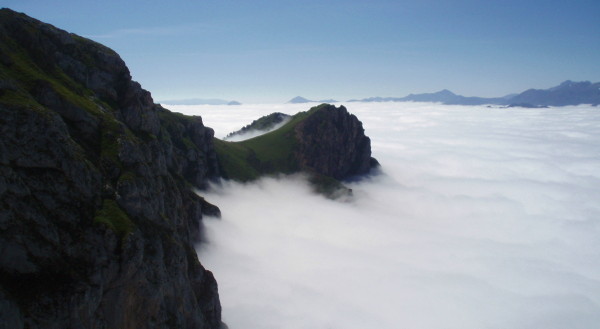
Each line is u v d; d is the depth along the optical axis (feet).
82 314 154.71
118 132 222.69
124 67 300.81
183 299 215.72
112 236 175.52
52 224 160.66
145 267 189.16
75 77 261.24
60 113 204.85
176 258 215.72
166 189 261.24
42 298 145.18
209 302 249.96
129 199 200.64
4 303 132.36
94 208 180.96
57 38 263.90
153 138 281.33
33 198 158.92
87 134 209.97
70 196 172.76
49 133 170.81
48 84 205.98
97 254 168.25
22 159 160.04
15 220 150.20
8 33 231.91
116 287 174.09
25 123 164.14
